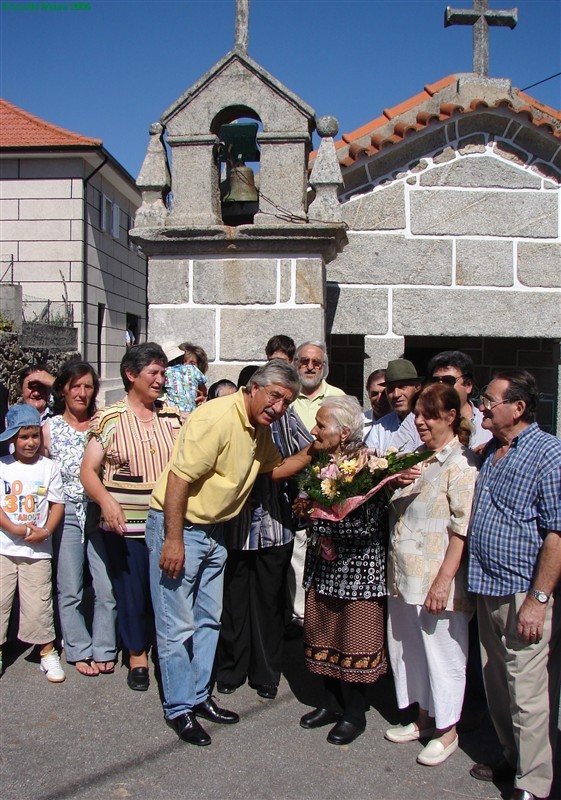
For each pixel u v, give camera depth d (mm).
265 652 4102
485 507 3264
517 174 6758
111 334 18016
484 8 7168
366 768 3402
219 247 5820
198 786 3242
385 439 4562
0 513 4176
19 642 4832
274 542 4074
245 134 6246
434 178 6746
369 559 3619
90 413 4676
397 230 6781
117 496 4062
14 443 4301
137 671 4199
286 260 5828
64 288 15711
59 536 4398
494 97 6668
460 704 3465
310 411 4926
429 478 3535
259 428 3830
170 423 4246
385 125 6812
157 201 5949
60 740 3619
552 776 3203
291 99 5777
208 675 3855
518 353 7855
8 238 15727
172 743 3602
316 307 5828
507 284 6797
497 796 3205
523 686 3092
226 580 4184
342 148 6754
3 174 15672
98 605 4371
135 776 3312
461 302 6793
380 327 6805
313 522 3664
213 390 5043
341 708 3783
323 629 3709
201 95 5867
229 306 5887
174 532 3580
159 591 3738
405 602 3543
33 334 11773
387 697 4168
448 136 6711
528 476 3143
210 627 3893
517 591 3113
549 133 6586
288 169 5844
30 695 4098
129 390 4215
